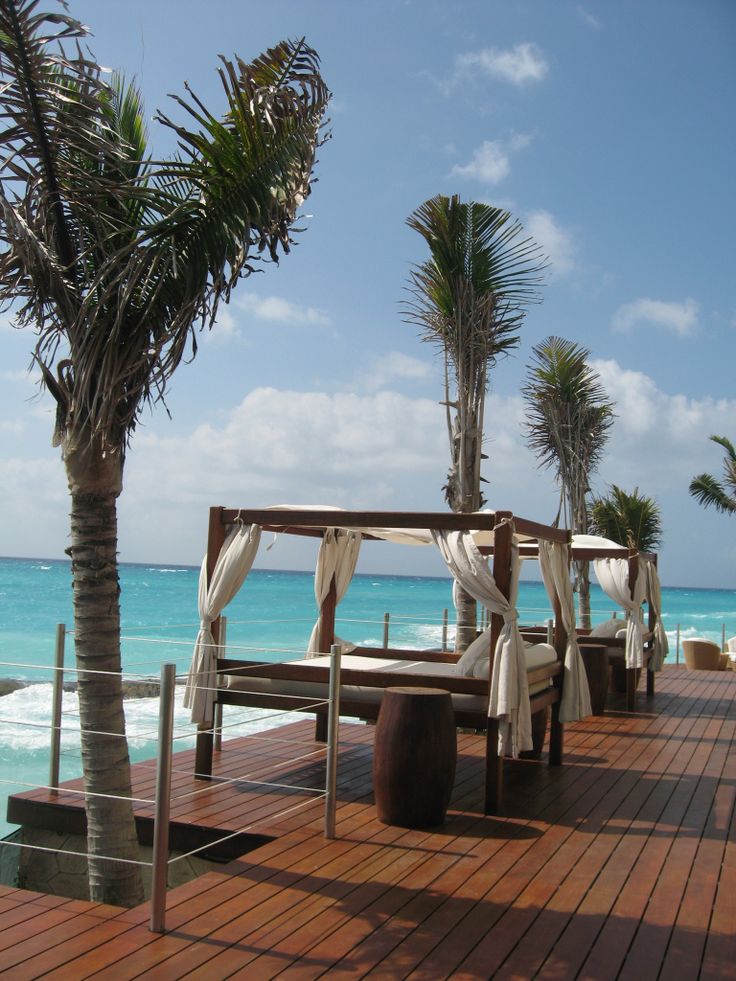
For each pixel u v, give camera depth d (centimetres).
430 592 5684
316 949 366
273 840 524
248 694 679
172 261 457
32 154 457
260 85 480
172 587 4809
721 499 2358
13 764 1105
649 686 1269
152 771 711
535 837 541
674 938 387
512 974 347
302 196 482
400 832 543
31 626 2816
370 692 650
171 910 405
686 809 621
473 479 989
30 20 423
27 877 602
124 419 471
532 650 739
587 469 1659
